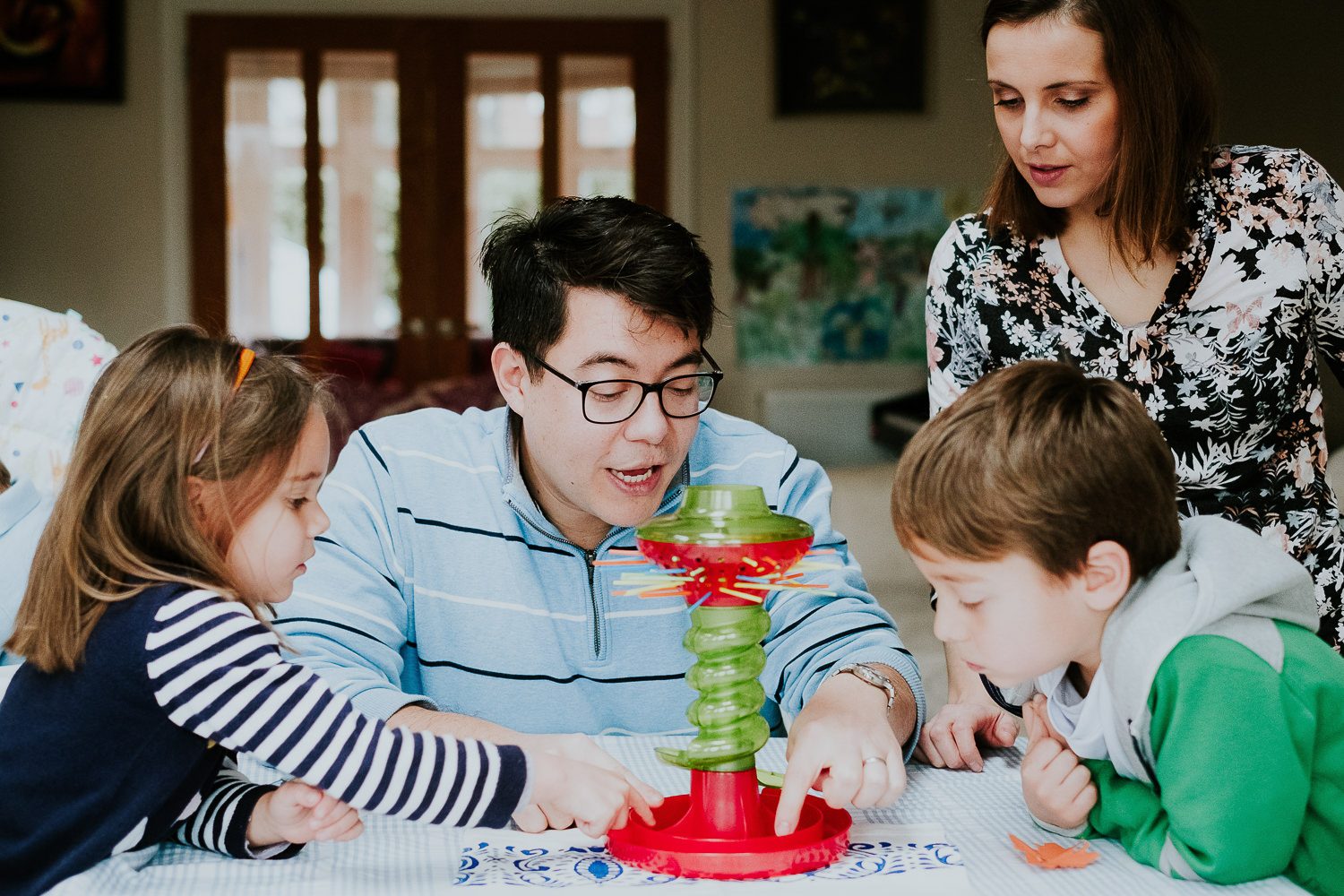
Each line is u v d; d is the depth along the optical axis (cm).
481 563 135
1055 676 98
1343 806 90
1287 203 136
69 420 209
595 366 115
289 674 88
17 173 578
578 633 135
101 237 581
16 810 88
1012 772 116
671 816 96
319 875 89
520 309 118
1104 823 96
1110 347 141
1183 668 87
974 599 92
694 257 117
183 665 86
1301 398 143
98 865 89
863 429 598
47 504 151
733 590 87
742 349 607
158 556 90
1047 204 133
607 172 595
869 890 86
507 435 135
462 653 135
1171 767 88
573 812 90
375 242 588
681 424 119
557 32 586
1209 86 130
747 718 90
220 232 581
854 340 608
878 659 117
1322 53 335
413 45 581
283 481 93
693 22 591
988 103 599
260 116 581
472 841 97
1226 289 137
